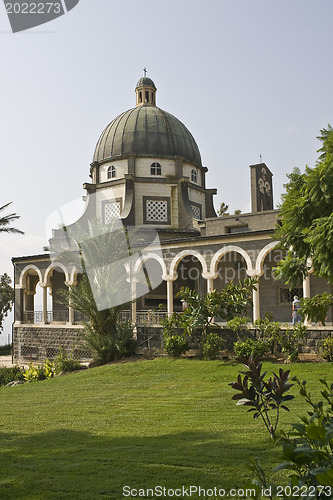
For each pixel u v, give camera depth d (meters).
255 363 6.89
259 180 30.08
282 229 12.49
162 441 8.08
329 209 11.35
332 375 13.66
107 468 6.51
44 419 10.92
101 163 32.72
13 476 6.39
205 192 34.38
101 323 19.48
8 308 48.62
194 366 16.55
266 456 6.71
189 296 18.92
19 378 21.34
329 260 10.59
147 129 32.47
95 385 15.64
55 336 26.80
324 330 17.14
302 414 9.48
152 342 20.70
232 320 17.67
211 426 9.12
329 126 11.89
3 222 24.80
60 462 7.01
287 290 23.69
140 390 14.15
